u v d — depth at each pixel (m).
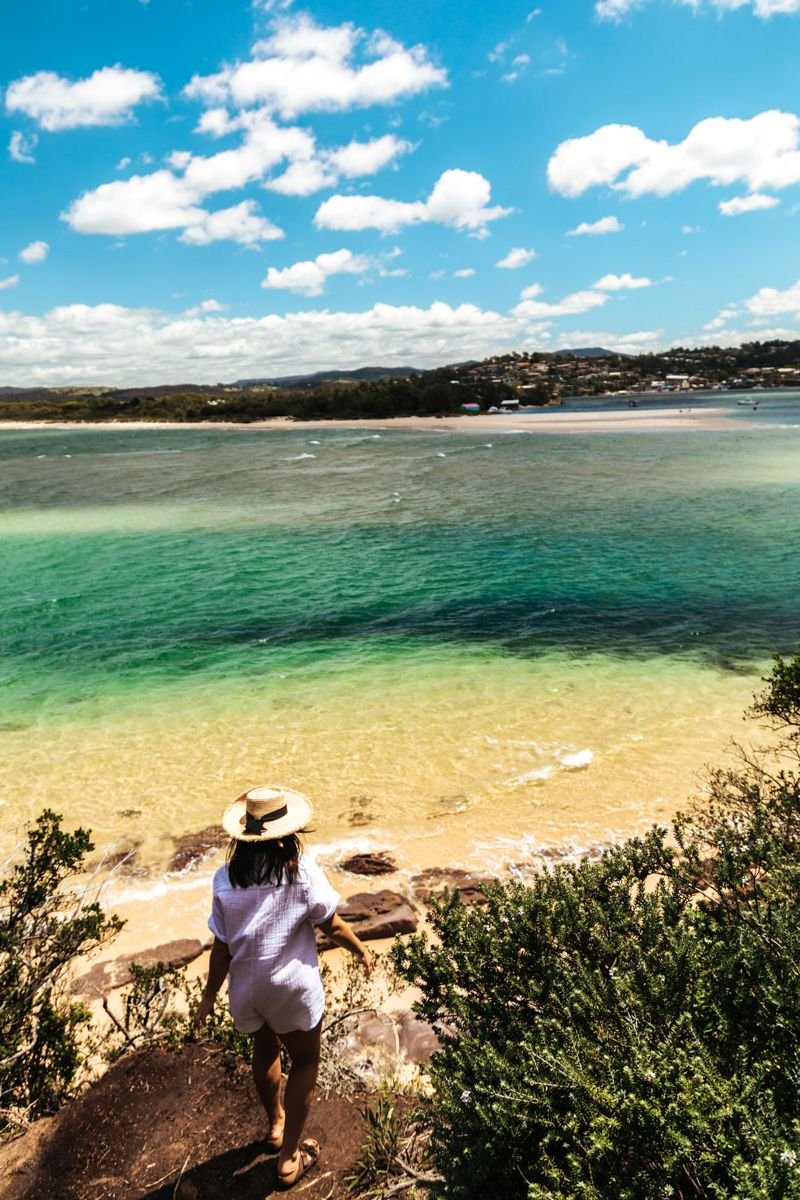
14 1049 4.15
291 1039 3.15
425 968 4.07
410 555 29.52
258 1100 3.67
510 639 18.98
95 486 57.97
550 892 4.20
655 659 17.28
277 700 15.26
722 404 169.75
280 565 28.44
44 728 14.03
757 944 3.31
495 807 10.94
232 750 12.94
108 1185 3.21
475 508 41.06
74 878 9.41
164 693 15.77
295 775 12.00
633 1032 2.96
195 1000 5.16
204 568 28.28
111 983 7.41
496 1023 3.62
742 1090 2.59
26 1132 3.52
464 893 8.88
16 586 25.86
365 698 15.27
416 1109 3.35
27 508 46.28
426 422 152.62
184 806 11.12
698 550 28.36
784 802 7.08
